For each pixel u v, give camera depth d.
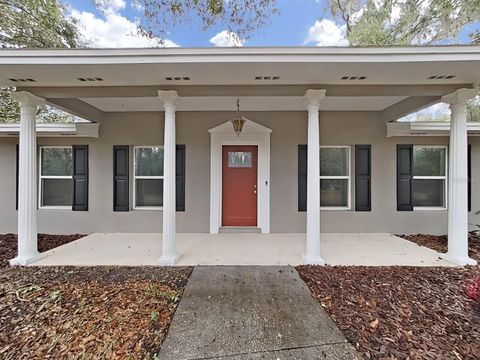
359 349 2.10
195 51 3.10
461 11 6.20
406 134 5.70
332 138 5.87
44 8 7.17
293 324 2.41
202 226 5.88
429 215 5.88
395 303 2.75
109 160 5.94
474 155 5.87
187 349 2.11
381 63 3.13
